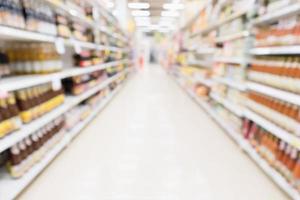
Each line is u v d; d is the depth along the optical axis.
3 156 1.90
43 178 1.94
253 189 1.85
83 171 2.05
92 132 3.01
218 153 2.47
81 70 2.89
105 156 2.34
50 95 2.15
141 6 11.82
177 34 9.78
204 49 4.71
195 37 5.97
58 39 2.13
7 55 1.92
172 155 2.40
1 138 1.51
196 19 5.77
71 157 2.30
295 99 1.67
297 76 1.75
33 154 1.87
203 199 1.72
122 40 7.70
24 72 1.98
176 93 6.24
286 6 1.92
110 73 5.30
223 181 1.95
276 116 1.97
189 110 4.33
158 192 1.79
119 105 4.62
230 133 2.89
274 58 2.10
